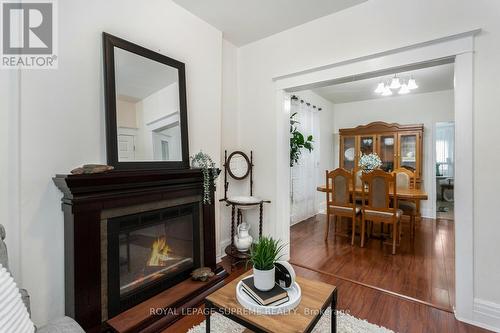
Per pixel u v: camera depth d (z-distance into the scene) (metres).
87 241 1.61
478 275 1.85
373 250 3.34
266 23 2.73
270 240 1.52
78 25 1.73
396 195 3.39
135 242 2.01
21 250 1.49
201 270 2.31
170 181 2.13
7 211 1.44
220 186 3.04
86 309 1.60
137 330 1.67
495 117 1.80
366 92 5.11
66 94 1.67
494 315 1.78
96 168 1.62
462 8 1.91
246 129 3.26
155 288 2.03
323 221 4.87
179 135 2.36
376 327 1.77
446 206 5.28
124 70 1.95
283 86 2.92
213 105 2.82
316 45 2.64
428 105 5.12
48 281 1.60
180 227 2.36
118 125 1.89
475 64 1.86
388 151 5.20
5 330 0.85
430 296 2.21
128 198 1.85
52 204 1.61
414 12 2.10
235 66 3.26
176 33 2.40
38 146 1.55
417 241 3.72
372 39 2.30
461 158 1.90
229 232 3.21
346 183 3.65
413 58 2.12
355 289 2.34
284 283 1.46
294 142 4.10
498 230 1.79
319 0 2.33
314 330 1.73
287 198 3.06
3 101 1.43
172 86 2.31
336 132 6.17
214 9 2.48
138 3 2.09
